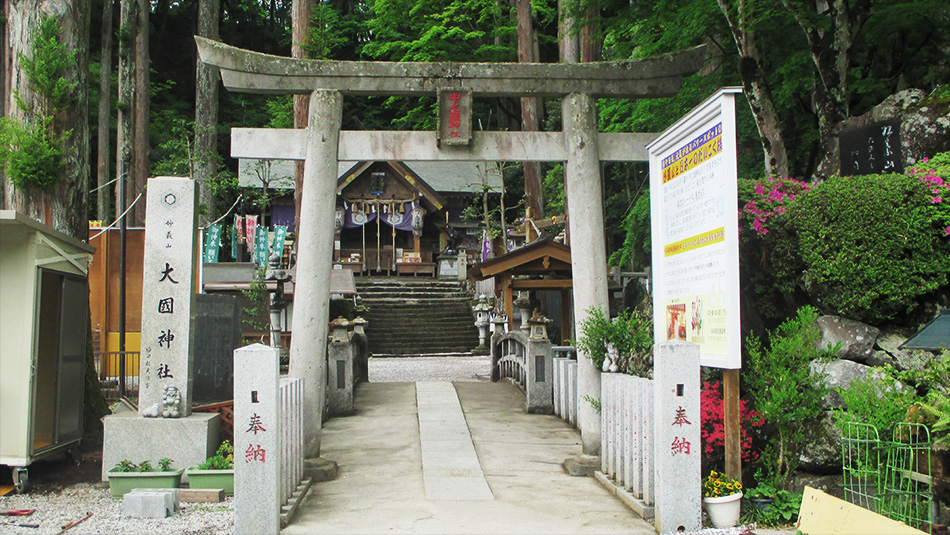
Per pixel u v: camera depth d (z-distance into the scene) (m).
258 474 4.97
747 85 9.00
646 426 5.56
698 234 5.83
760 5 8.74
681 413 5.12
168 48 34.31
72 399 7.36
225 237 27.86
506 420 9.55
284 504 5.52
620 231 25.09
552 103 28.70
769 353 5.79
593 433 7.04
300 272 6.98
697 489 5.10
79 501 6.18
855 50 9.73
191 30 34.22
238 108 34.59
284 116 27.58
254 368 5.02
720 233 5.39
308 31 13.45
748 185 6.89
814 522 4.66
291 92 7.23
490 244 25.41
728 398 5.56
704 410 5.96
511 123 29.14
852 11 8.51
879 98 9.04
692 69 7.49
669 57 7.43
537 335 10.27
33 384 6.62
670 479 5.08
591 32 12.72
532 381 10.11
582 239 7.25
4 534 5.21
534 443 8.25
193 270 7.03
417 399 10.91
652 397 5.51
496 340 13.03
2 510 5.77
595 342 6.91
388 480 6.69
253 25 36.06
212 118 23.08
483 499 6.02
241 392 5.00
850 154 7.84
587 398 7.10
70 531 5.29
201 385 8.21
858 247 5.89
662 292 6.71
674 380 5.14
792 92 10.22
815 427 5.68
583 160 7.31
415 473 6.95
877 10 8.62
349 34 34.53
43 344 7.24
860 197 5.93
